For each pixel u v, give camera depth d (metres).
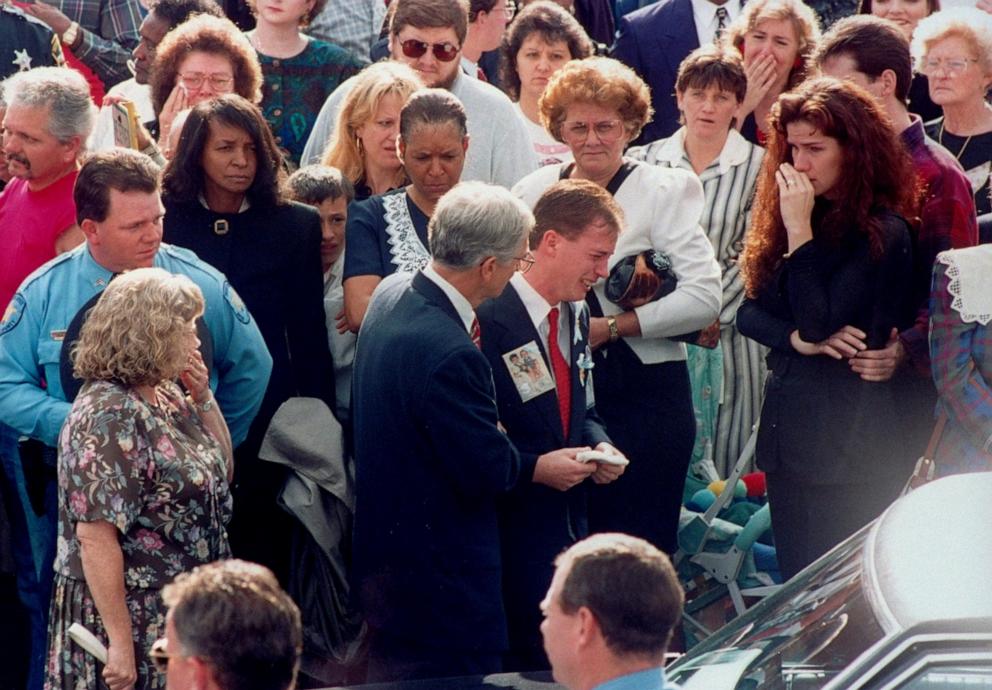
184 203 21.86
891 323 21.61
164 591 12.69
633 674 12.45
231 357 20.81
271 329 22.11
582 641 12.48
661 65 30.83
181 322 17.98
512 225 18.73
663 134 30.86
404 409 18.67
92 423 17.66
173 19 29.06
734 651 14.56
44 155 21.62
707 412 25.52
